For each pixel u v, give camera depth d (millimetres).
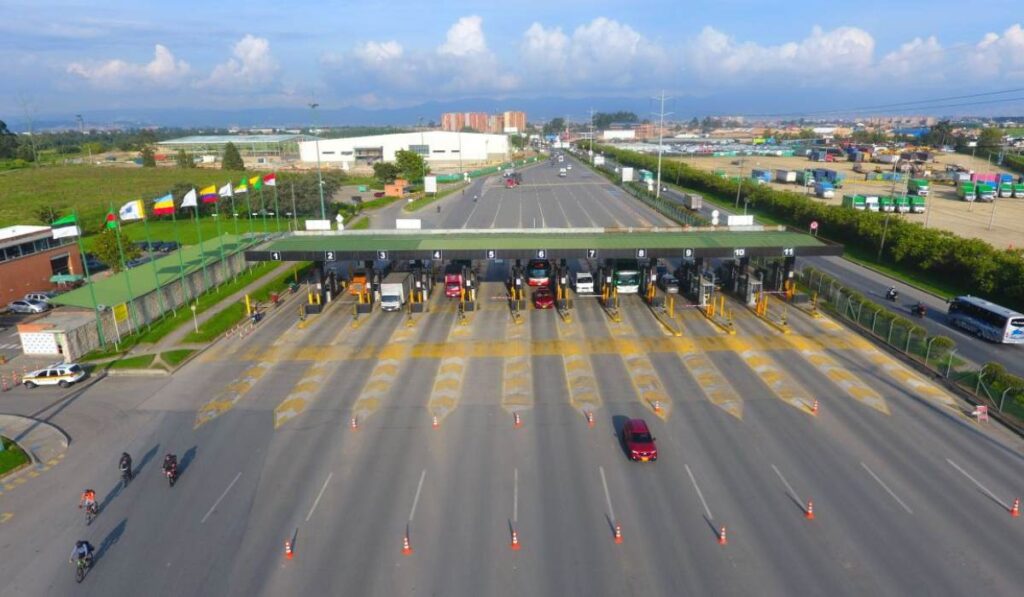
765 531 27250
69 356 48938
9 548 27234
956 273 67250
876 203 112625
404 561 25750
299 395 41594
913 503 29156
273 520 28594
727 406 38844
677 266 76062
